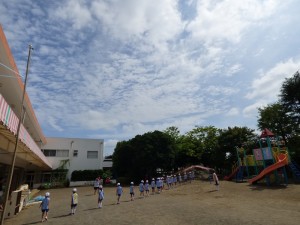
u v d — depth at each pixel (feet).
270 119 135.44
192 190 82.84
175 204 56.90
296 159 112.27
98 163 159.84
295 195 58.29
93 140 162.81
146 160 136.77
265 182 84.58
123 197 78.07
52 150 152.66
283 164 76.74
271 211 43.32
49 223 43.06
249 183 85.05
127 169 150.51
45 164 113.19
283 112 130.52
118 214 47.91
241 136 135.74
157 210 49.98
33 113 82.28
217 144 145.59
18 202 55.47
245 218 38.50
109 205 61.41
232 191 72.90
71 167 153.28
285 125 130.62
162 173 155.12
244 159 101.91
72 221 43.62
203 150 159.74
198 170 143.84
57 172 147.43
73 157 155.33
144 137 142.61
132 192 69.82
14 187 114.73
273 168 77.15
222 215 41.68
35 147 67.67
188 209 49.24
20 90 58.54
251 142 133.49
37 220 46.80
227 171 141.49
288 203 50.44
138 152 139.95
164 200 65.10
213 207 50.19
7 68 47.16
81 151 158.30
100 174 152.46
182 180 120.47
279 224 33.78
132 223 39.32
